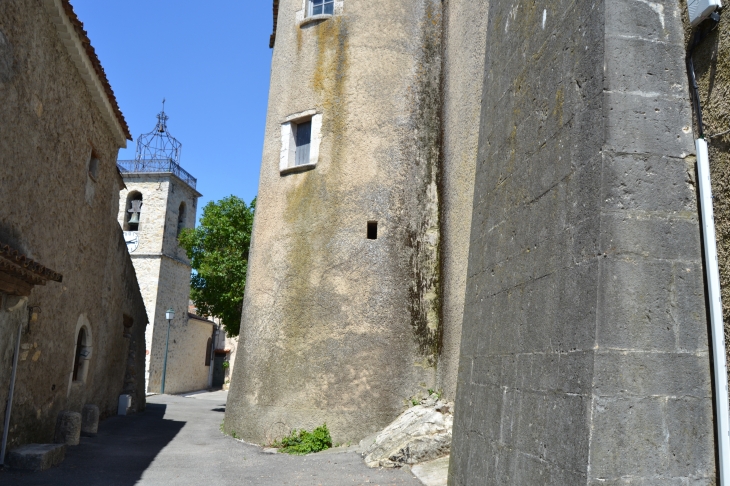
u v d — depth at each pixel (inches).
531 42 209.2
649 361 139.6
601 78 155.8
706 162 143.5
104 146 491.2
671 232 146.9
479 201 249.6
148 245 1363.2
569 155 167.8
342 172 440.1
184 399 995.9
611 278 143.4
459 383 245.4
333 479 299.7
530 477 161.9
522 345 181.6
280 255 443.5
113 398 593.3
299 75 474.9
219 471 324.5
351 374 403.2
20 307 319.6
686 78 155.9
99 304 509.0
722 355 134.5
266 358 427.2
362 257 423.5
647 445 135.3
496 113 240.4
